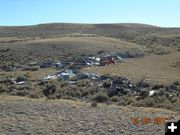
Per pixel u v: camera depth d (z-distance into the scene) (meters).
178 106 24.61
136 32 153.62
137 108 21.39
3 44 91.50
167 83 40.00
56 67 59.12
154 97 32.00
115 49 82.75
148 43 102.31
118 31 167.12
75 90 35.78
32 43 89.38
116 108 20.81
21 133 14.62
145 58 63.97
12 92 32.31
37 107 19.91
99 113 18.78
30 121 16.59
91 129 15.42
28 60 71.56
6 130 14.99
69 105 21.02
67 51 79.12
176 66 53.09
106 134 14.66
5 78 46.03
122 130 15.28
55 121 16.72
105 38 104.31
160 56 63.84
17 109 19.12
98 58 66.12
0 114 17.81
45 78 45.84
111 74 45.66
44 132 14.85
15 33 158.12
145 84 39.53
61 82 41.06
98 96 29.56
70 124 16.23
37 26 198.62
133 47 89.19
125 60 63.53
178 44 96.00
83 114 18.39
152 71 48.72
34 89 36.59
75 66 57.91
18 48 83.44
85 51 78.75
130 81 41.19
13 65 64.88
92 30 180.75
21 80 45.81
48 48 82.75
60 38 102.12
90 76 45.22
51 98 27.55
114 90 35.72
